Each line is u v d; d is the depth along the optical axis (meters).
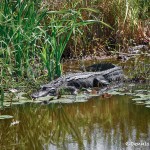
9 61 18.75
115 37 25.27
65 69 21.22
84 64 22.33
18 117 15.03
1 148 12.59
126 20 25.66
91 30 24.67
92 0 24.88
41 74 19.12
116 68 19.42
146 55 24.19
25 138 13.28
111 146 12.25
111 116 14.80
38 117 15.04
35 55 20.16
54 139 13.08
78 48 24.14
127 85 18.56
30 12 19.52
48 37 19.23
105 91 17.78
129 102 16.20
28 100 16.53
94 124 14.13
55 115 15.20
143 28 26.73
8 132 13.79
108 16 25.33
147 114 14.80
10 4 20.27
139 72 19.98
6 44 17.98
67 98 16.91
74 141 12.80
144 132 13.19
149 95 16.81
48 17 21.77
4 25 18.98
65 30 19.75
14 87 17.73
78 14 20.75
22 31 18.83
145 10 27.86
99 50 24.62
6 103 16.27
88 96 17.17
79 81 18.12
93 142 12.59
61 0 23.77
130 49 25.25
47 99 16.69
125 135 12.99
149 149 11.99
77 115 15.11
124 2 25.59
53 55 18.81
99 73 18.88
